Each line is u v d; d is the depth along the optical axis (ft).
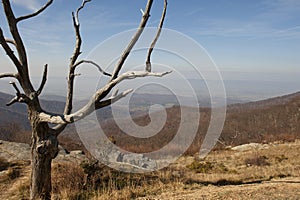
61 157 22.39
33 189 14.01
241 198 14.42
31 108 13.78
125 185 17.17
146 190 16.67
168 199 14.85
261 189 16.07
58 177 17.30
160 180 18.37
